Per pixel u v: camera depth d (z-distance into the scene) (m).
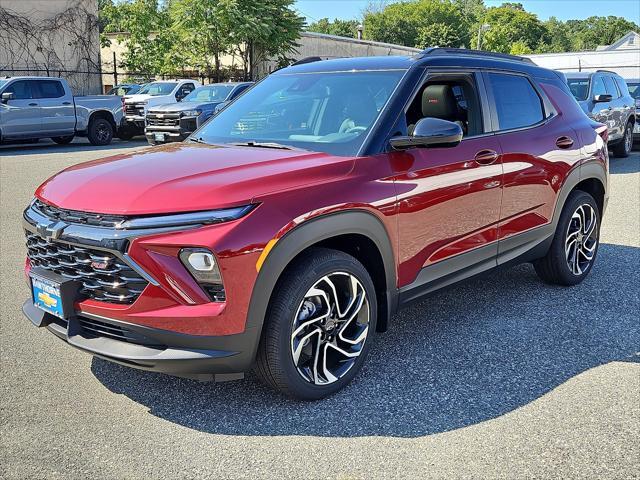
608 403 3.26
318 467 2.70
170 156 3.46
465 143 3.91
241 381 3.48
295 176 3.06
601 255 6.17
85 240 2.84
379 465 2.71
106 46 29.05
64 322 3.14
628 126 14.15
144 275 2.76
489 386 3.44
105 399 3.28
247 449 2.83
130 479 2.61
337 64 4.26
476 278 4.16
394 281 3.49
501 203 4.16
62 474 2.63
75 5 24.22
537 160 4.44
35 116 16.48
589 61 32.97
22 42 22.89
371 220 3.25
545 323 4.37
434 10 81.62
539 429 3.00
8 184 10.47
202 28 25.62
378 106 3.63
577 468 2.69
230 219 2.78
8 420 3.05
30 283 3.31
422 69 3.85
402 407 3.21
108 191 2.97
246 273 2.80
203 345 2.81
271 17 26.56
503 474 2.65
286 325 2.99
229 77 27.81
